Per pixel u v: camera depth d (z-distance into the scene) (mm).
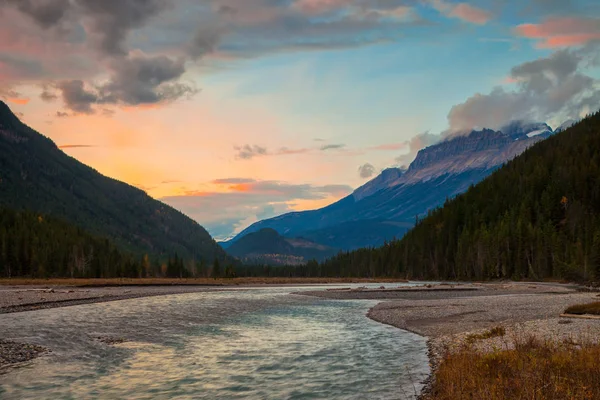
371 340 29328
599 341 20719
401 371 20547
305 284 129875
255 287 107125
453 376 15836
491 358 17094
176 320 39656
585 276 107500
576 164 183750
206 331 33219
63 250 168625
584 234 131375
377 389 17641
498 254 141375
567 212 153000
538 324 29547
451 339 27844
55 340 28734
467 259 154375
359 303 58500
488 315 40094
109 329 33875
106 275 160750
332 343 28172
